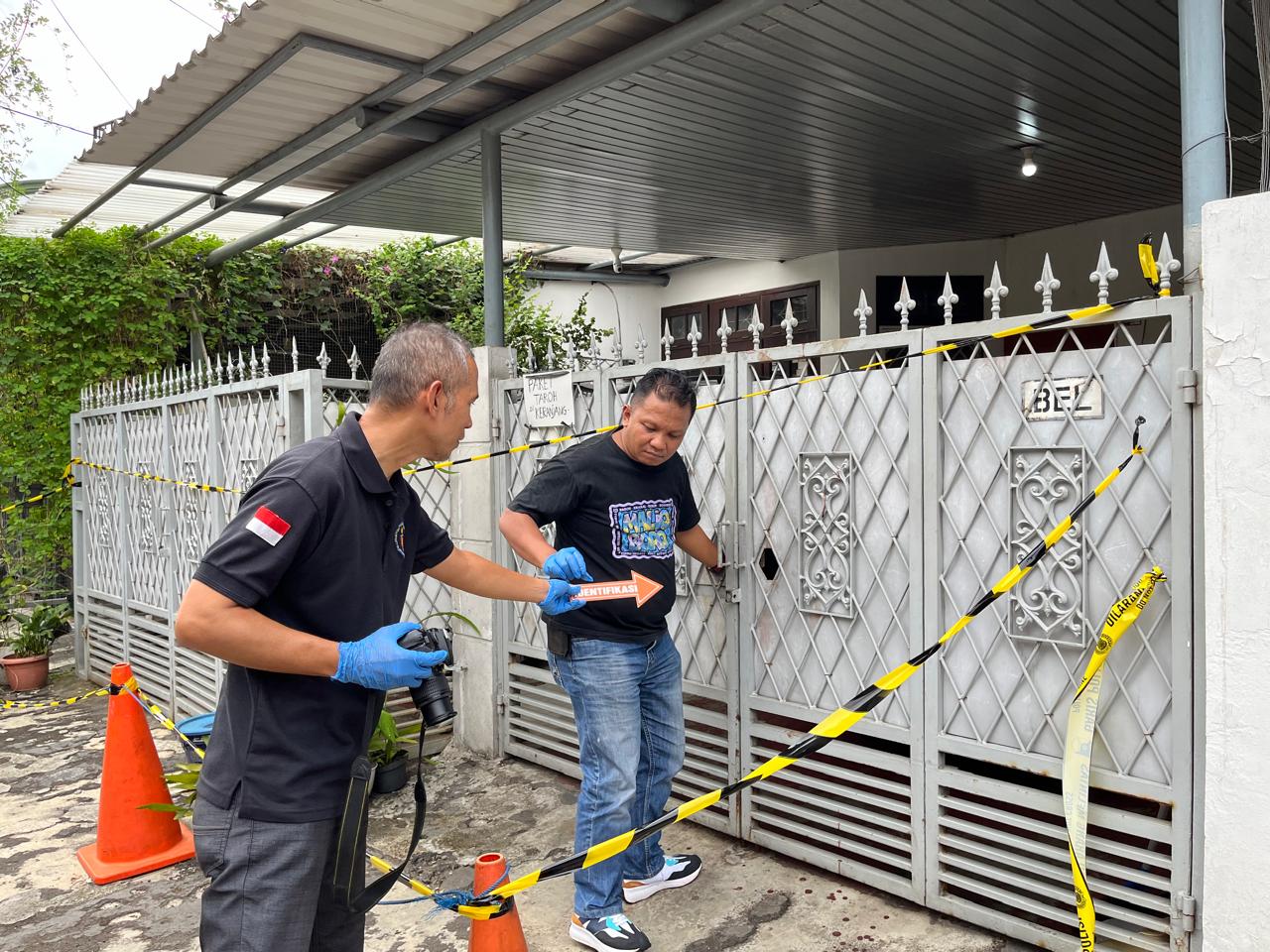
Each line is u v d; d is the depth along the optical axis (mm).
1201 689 2422
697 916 3174
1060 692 2736
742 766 3697
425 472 5145
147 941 3225
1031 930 2812
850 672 3301
